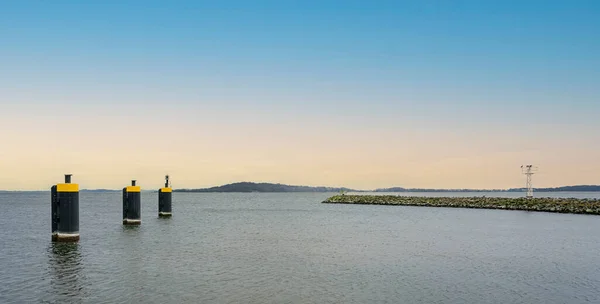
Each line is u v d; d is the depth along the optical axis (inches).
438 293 860.6
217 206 4692.4
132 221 2165.4
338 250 1363.2
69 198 1499.8
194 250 1350.9
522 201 3912.4
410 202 4626.0
